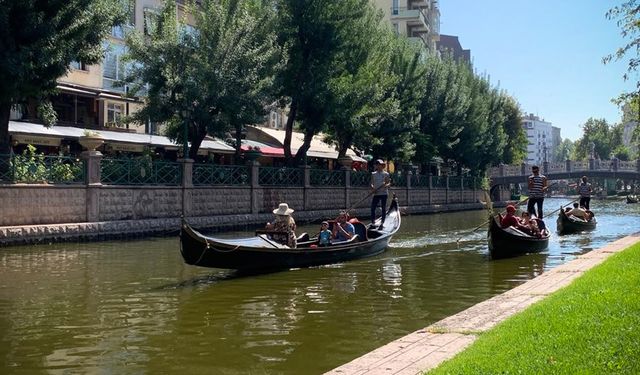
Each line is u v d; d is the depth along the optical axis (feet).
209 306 33.40
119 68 112.47
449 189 172.65
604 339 18.40
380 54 115.75
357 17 104.58
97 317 30.66
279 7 101.55
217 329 28.27
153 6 119.96
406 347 21.12
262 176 96.48
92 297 35.73
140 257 53.57
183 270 46.11
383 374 17.94
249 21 88.02
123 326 28.84
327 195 112.16
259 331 27.89
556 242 68.23
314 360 23.45
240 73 87.61
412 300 35.24
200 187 84.28
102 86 108.47
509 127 246.06
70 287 38.91
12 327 28.58
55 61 63.57
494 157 205.16
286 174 102.01
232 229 87.56
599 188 341.62
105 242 66.90
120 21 72.74
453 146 173.47
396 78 117.80
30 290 37.86
